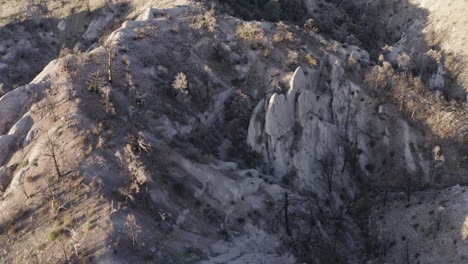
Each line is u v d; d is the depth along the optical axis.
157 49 99.06
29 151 79.00
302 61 104.81
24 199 71.75
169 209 74.12
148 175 73.75
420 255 81.25
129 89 88.81
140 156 77.19
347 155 100.00
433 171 98.06
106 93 83.38
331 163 95.75
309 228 83.38
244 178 83.62
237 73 103.00
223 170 83.38
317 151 95.81
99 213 67.38
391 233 87.38
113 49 95.12
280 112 93.00
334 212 92.25
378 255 84.81
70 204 69.44
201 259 67.69
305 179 92.19
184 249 68.50
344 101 104.56
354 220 92.00
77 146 76.75
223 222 77.38
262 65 103.62
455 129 101.00
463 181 95.50
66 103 83.88
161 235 68.75
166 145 82.62
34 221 68.56
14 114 85.31
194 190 78.88
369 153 101.81
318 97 100.25
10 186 75.06
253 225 78.56
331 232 86.38
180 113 90.19
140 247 64.56
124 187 72.62
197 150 85.94
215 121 95.25
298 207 85.38
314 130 96.50
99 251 62.03
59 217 67.94
